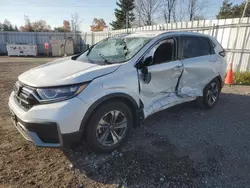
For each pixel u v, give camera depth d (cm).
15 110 286
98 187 248
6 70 1081
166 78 377
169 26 1239
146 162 292
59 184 252
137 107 332
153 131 383
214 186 251
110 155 307
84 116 273
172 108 500
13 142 337
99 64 331
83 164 288
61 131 261
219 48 509
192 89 438
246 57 848
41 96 265
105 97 287
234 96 620
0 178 257
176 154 312
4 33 2358
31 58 1967
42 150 318
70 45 2347
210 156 310
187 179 262
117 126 313
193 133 379
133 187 249
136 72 329
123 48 373
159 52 374
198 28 1034
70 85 268
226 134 377
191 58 430
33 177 262
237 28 860
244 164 293
